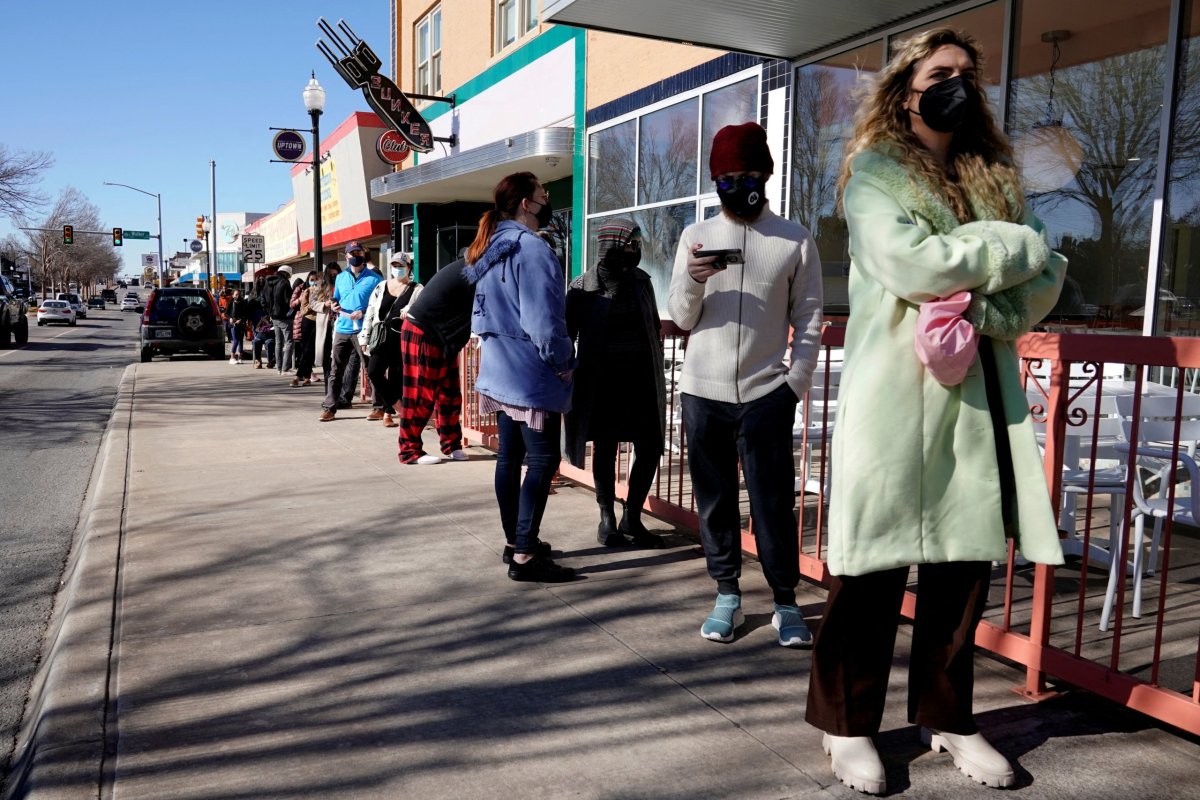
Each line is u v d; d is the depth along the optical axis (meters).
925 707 2.50
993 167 2.34
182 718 2.84
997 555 2.27
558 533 5.05
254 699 2.98
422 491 6.04
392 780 2.48
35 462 8.10
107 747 2.67
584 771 2.53
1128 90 6.04
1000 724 2.80
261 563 4.46
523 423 4.04
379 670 3.21
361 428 9.02
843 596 2.43
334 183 23.94
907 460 2.28
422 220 18.69
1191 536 4.82
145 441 8.16
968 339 2.16
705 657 3.32
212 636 3.52
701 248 3.28
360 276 9.55
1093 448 2.84
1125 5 6.00
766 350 3.34
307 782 2.47
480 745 2.68
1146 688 2.61
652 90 10.71
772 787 2.45
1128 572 4.19
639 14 7.23
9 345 27.03
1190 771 2.52
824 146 8.30
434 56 18.12
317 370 16.06
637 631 3.57
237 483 6.31
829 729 2.46
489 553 4.63
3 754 2.98
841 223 8.18
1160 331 5.89
